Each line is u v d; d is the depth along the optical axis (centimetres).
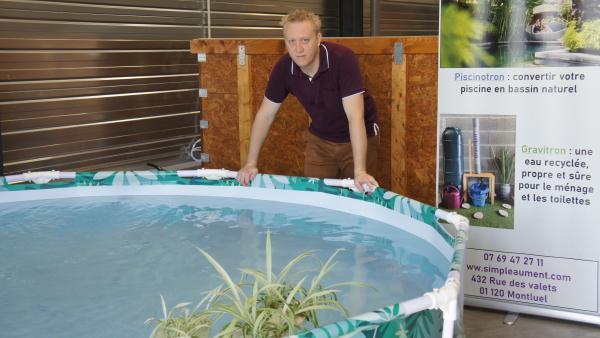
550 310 343
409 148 450
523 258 345
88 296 271
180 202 407
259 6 789
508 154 341
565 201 333
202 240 336
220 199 411
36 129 583
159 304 262
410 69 439
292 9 835
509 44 331
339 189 374
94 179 423
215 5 736
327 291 190
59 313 256
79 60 610
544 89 328
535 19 324
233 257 310
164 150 706
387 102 450
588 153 324
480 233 352
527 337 331
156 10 673
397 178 456
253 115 509
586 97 320
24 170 578
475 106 343
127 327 243
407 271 281
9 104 560
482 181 348
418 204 312
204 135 530
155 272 296
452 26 341
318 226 350
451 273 191
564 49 321
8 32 552
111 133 647
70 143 612
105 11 626
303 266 293
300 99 377
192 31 715
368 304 249
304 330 185
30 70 572
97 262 309
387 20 963
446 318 179
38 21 573
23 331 242
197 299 266
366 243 319
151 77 679
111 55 637
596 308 334
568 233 334
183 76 716
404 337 175
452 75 345
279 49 489
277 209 385
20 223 370
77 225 365
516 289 350
